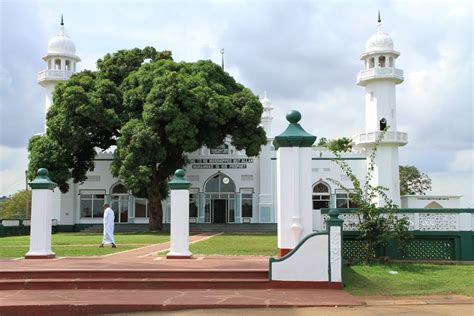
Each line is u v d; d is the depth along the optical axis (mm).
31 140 37250
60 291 9383
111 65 37938
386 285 9961
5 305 8141
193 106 33188
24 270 9992
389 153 40062
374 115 41062
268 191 43844
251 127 35375
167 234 32000
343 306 8266
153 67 35688
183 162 37375
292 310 8008
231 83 39125
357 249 12852
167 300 8523
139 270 9969
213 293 9141
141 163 32750
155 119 32656
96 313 8164
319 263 9633
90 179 44250
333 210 9836
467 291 9445
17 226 36000
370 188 13422
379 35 41625
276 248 17141
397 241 12914
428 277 10719
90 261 12164
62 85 36125
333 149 20078
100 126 35125
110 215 18531
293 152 10477
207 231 39156
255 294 9055
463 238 13047
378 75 40469
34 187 13453
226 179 44531
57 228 42875
